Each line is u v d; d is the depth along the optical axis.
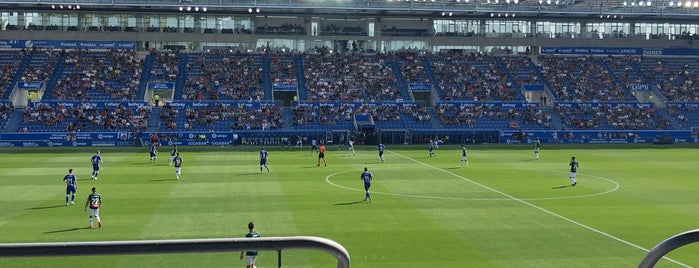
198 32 113.50
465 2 109.69
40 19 109.06
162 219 34.62
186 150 81.06
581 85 112.19
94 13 110.25
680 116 105.69
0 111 92.69
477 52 120.19
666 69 118.06
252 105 99.44
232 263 24.98
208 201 40.34
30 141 87.88
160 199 41.00
